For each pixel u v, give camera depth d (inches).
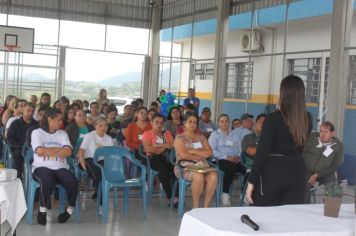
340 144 198.1
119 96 551.5
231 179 226.2
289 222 84.0
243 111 419.8
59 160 182.4
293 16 340.8
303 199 108.4
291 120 105.3
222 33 401.4
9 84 479.8
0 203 128.6
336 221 86.7
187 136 210.1
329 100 271.0
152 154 225.0
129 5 536.1
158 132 230.2
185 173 201.6
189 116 211.6
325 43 346.9
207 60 450.0
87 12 516.4
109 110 309.6
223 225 79.3
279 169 106.1
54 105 283.1
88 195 230.4
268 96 395.5
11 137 222.2
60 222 179.9
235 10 400.2
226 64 429.7
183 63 492.4
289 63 382.3
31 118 226.1
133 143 244.7
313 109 346.0
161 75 535.5
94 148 213.0
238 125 276.4
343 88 268.2
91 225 180.2
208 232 78.5
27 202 182.2
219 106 407.2
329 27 343.0
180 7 495.8
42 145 180.1
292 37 379.2
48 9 496.4
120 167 202.4
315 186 202.7
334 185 92.3
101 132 217.2
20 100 255.3
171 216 200.8
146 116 249.8
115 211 204.2
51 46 500.7
